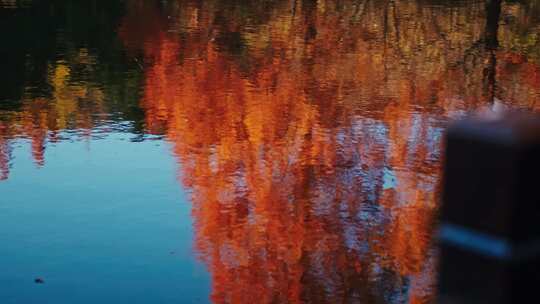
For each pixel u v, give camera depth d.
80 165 11.46
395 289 7.85
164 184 10.72
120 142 12.95
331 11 29.38
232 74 18.98
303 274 8.20
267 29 25.92
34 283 7.57
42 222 9.15
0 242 8.53
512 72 20.59
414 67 20.83
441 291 1.11
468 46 23.84
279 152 12.63
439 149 12.75
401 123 14.47
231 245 8.79
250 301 7.51
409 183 11.09
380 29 26.47
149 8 29.67
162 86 17.53
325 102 16.19
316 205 10.23
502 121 1.06
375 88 17.70
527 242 1.04
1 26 26.27
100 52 22.08
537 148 1.01
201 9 29.52
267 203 10.15
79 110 15.48
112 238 8.76
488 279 1.06
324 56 21.81
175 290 7.59
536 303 1.06
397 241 9.12
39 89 17.39
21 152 12.18
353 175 11.38
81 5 30.20
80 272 7.86
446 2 31.25
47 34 24.92
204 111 15.20
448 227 1.08
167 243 8.70
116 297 7.38
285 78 18.58
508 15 28.44
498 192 1.03
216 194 10.34
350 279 8.07
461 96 17.47
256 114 15.01
